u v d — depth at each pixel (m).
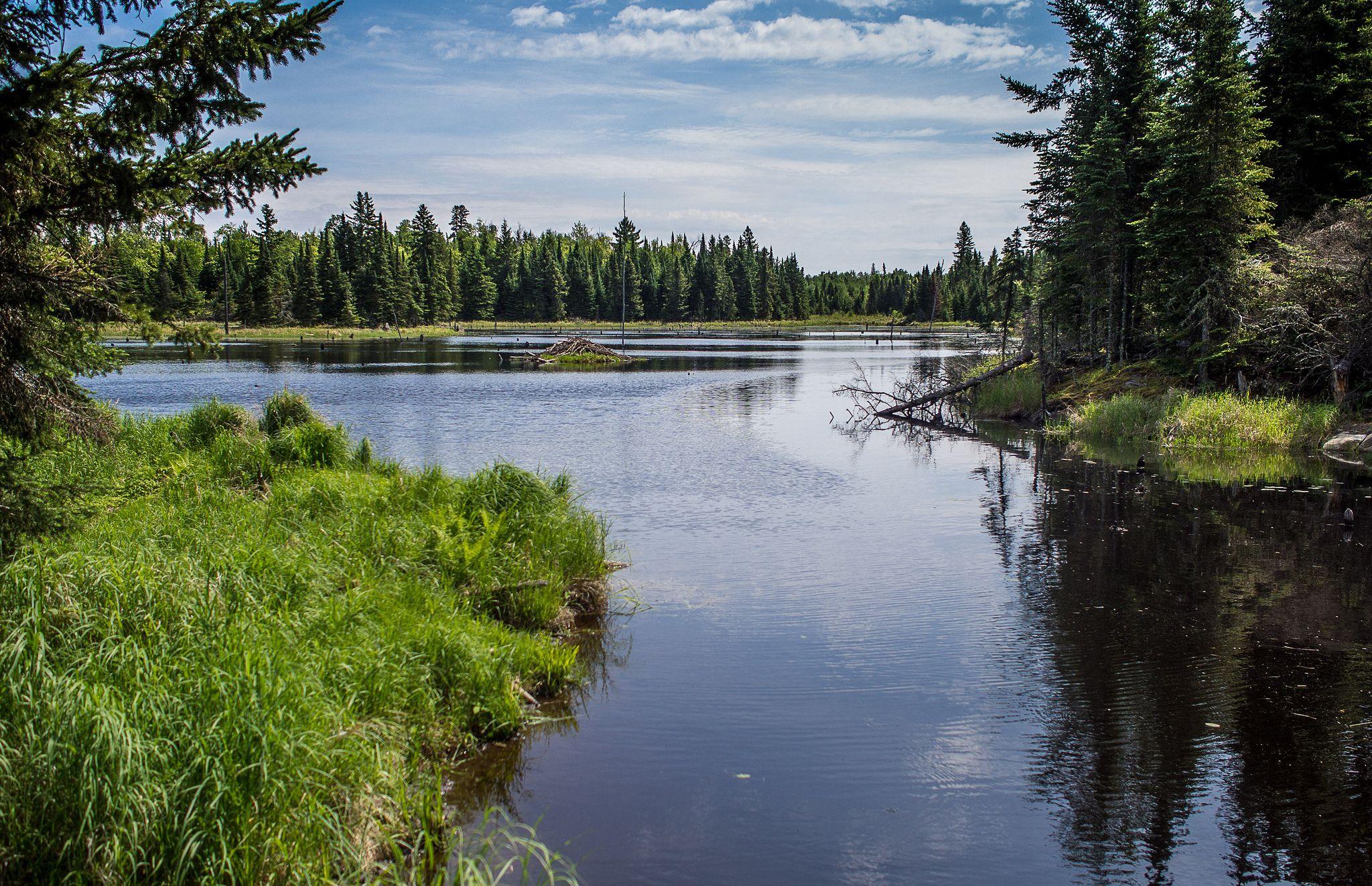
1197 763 6.79
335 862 4.84
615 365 55.28
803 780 6.48
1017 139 38.75
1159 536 14.00
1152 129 27.16
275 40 5.98
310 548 8.66
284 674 5.64
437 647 7.27
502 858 5.41
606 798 6.18
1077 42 34.09
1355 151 30.86
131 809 4.37
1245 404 24.28
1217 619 10.05
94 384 37.84
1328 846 5.72
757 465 20.22
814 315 169.88
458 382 41.41
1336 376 24.25
